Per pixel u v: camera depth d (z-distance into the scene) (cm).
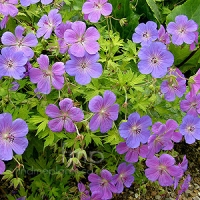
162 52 36
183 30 42
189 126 38
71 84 37
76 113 34
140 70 37
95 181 39
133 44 43
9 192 45
